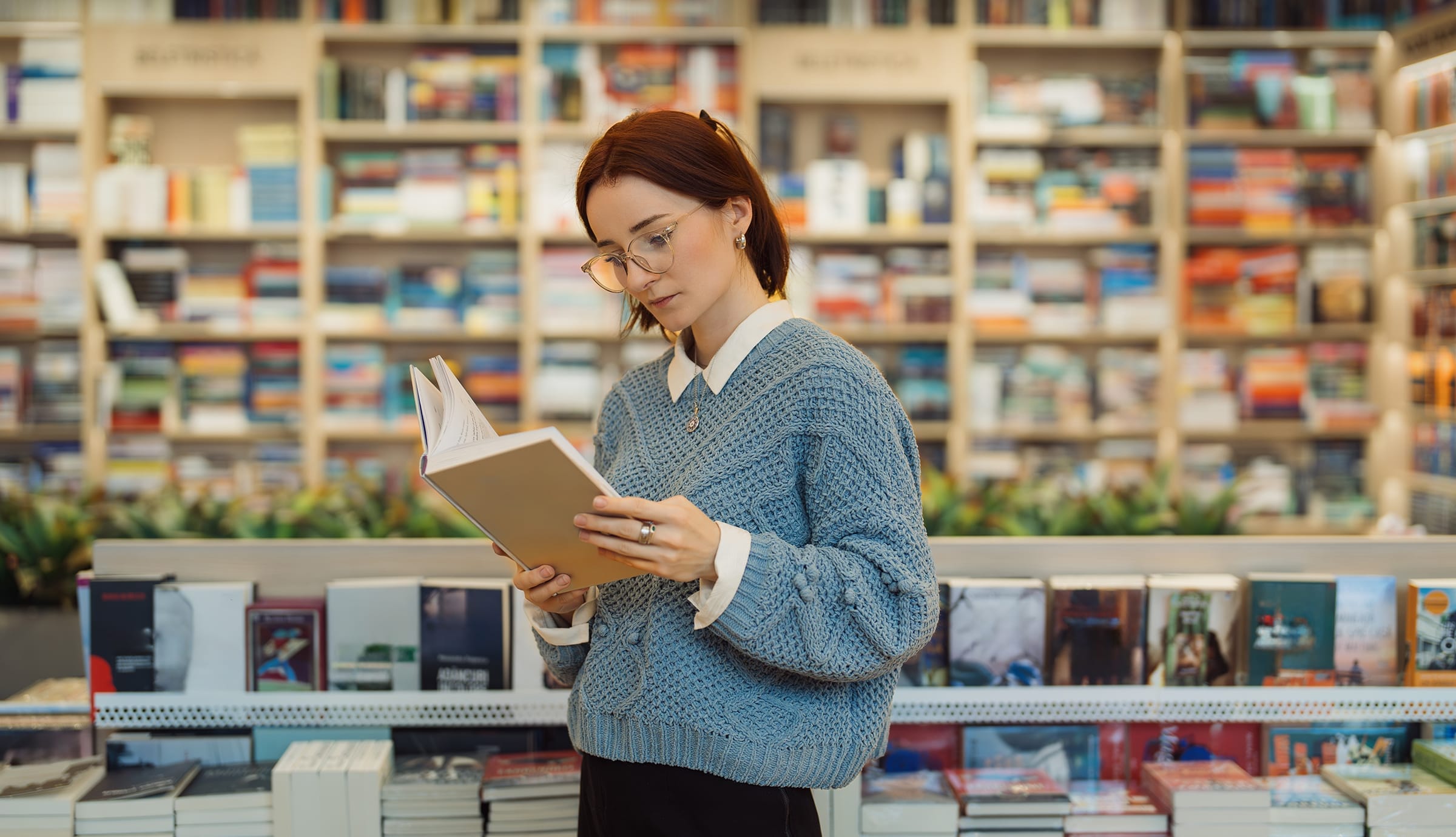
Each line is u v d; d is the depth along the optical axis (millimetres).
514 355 5105
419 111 4754
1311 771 1853
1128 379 4934
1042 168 4895
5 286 4707
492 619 1794
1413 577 1898
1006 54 5082
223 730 1832
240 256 4996
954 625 1815
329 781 1665
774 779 1104
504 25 4727
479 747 1852
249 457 5016
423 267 4844
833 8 4816
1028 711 1814
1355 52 4895
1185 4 4824
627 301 1354
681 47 4844
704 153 1100
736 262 1178
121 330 4738
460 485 1011
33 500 3225
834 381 1090
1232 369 5051
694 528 1004
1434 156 4664
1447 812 1708
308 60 4672
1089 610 1806
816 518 1091
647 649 1129
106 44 4645
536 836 1702
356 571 1882
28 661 2549
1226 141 4895
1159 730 1870
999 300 4891
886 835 1716
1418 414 4730
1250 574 1892
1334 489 4953
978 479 4043
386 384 4852
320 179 4730
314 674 1790
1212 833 1703
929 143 4891
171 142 4965
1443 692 1799
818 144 5074
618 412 1341
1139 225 4863
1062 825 1721
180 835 1668
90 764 1792
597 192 1098
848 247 5066
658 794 1133
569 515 1035
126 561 1854
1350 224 4887
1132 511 3080
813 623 1024
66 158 4699
